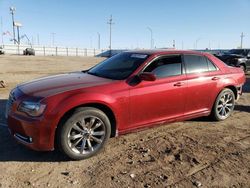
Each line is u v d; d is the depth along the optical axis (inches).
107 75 213.2
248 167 177.8
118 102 191.9
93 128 184.4
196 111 241.9
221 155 193.0
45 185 153.3
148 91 205.0
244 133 236.8
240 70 281.6
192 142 214.1
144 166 175.9
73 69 888.3
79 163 178.7
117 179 160.4
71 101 172.9
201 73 242.2
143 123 209.0
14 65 957.8
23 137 177.9
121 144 207.3
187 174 167.5
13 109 181.6
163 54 223.5
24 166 173.0
